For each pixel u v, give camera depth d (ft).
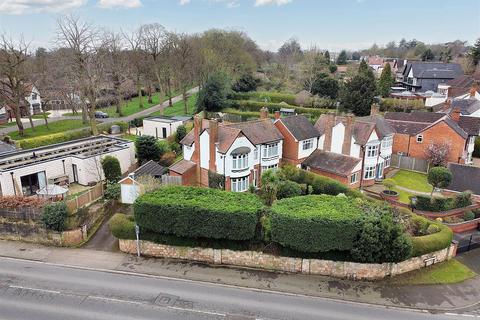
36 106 281.54
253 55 385.29
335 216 85.51
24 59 193.67
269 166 146.00
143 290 79.77
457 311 77.56
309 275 89.20
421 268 92.89
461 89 271.28
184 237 92.63
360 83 234.79
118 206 118.73
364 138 148.97
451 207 122.52
